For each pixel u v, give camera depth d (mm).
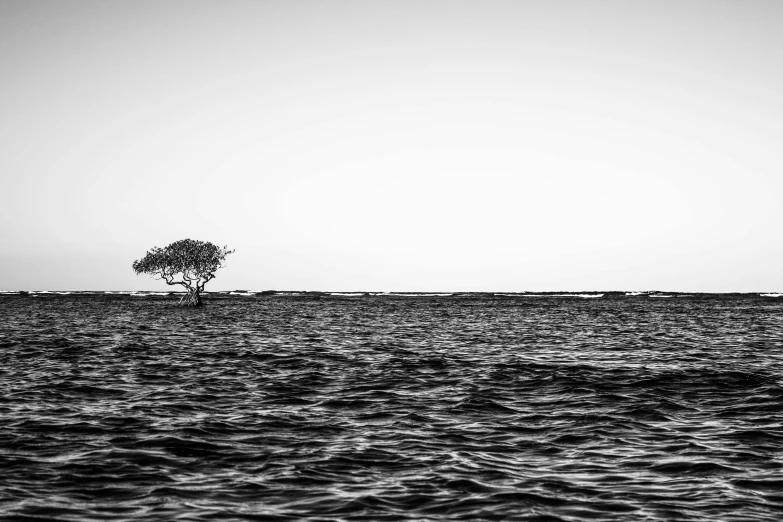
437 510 12156
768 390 25625
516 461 15633
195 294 114562
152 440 17625
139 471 14742
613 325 71250
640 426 19484
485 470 14805
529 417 20844
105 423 19734
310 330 61781
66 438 17844
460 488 13477
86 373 30953
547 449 16797
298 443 17406
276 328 64438
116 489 13445
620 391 25750
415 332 60000
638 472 14703
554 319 84250
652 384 27359
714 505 12516
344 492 13227
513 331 61719
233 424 19719
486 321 79500
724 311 108938
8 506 12312
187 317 85625
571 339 52125
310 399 24141
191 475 14453
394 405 22906
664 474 14555
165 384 27688
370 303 154375
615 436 18219
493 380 28766
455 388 26562
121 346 44344
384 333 58312
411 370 32156
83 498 12859
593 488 13508
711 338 52906
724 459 15758
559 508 12305
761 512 12148
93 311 103875
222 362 35562
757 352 41312
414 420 20406
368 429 19125
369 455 16141
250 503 12562
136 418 20500
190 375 30453
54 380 28625
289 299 188875
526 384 27609
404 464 15336
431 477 14266
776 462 15492
